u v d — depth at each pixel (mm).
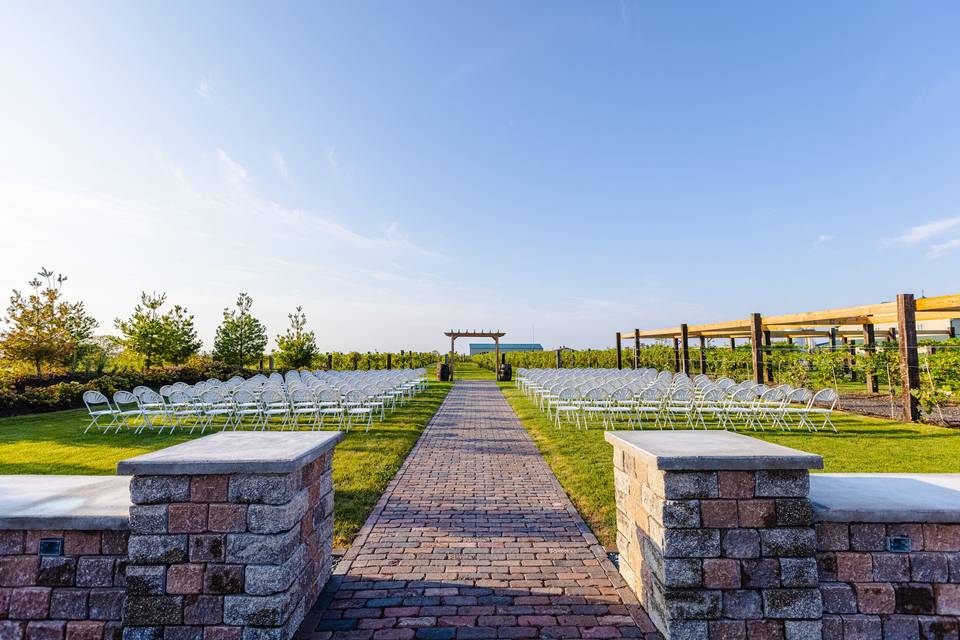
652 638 2248
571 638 2279
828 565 2189
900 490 2504
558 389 9648
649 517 2396
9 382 11109
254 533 2105
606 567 3057
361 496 4496
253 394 7738
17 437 7605
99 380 12844
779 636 2072
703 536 2113
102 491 2543
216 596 2088
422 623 2410
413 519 3963
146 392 8242
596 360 26141
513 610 2531
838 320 12672
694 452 2225
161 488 2123
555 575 2945
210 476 2133
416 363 33812
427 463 5957
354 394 8758
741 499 2133
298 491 2328
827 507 2205
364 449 6582
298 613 2318
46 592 2182
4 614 2176
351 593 2715
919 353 9383
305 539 2438
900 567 2188
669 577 2107
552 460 6090
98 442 7141
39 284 14250
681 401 8555
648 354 22500
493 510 4188
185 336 17734
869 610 2162
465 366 41812
